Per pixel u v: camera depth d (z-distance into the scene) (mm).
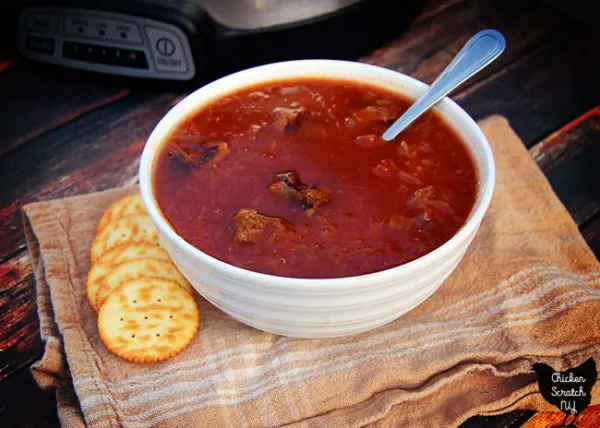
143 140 511
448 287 393
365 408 346
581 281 395
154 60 513
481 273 397
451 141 377
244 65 513
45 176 485
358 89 409
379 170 363
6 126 520
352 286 300
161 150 370
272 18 490
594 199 458
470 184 357
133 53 513
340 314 318
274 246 331
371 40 542
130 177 485
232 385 351
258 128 385
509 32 584
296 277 322
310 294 302
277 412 343
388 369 354
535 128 508
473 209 340
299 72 410
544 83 542
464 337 368
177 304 377
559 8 600
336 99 404
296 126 383
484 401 357
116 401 344
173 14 483
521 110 522
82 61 529
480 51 390
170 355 358
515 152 467
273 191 351
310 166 367
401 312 339
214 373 354
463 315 379
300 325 327
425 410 354
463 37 580
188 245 313
